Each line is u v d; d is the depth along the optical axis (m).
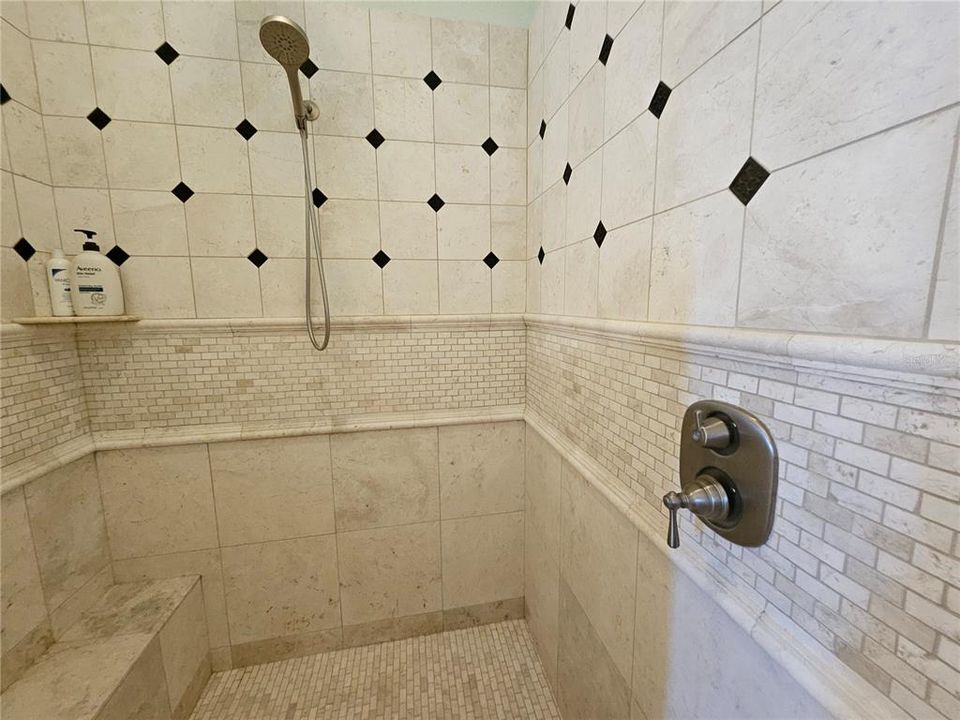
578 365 0.96
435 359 1.28
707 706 0.60
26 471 0.91
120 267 1.06
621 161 0.76
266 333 1.16
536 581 1.32
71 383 1.04
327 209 1.15
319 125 1.12
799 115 0.43
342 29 1.10
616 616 0.84
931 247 0.32
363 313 1.21
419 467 1.31
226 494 1.20
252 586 1.25
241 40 1.05
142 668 0.96
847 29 0.38
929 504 0.33
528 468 1.35
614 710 0.86
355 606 1.34
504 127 1.23
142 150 1.04
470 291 1.28
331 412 1.24
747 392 0.50
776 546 0.48
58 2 0.96
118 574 1.16
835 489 0.40
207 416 1.16
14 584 0.87
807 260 0.43
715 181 0.54
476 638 1.39
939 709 0.33
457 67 1.17
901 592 0.35
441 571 1.38
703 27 0.55
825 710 0.41
